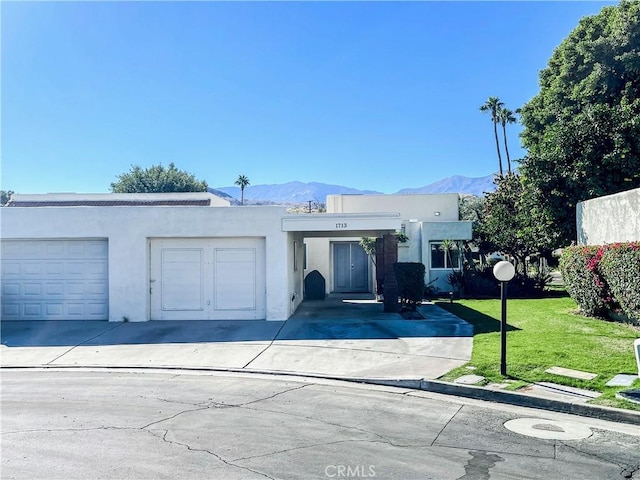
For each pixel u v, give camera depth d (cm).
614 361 872
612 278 1184
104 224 1413
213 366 940
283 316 1416
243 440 555
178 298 1436
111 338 1191
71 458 500
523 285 2345
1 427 599
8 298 1438
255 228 1417
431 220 2875
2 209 1410
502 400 732
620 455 524
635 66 1928
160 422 618
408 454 519
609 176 1850
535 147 2422
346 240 2509
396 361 938
